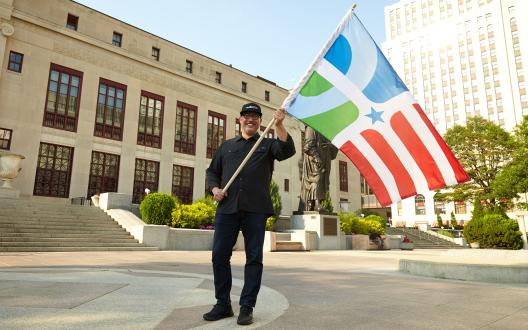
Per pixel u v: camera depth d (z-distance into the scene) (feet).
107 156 79.77
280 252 51.26
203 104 99.76
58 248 40.73
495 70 212.02
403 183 14.21
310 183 67.15
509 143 109.50
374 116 14.40
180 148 93.15
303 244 57.36
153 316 9.71
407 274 23.18
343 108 14.24
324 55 13.69
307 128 68.74
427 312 11.06
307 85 14.15
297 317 10.02
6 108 67.10
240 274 21.22
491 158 116.78
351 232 76.43
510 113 201.77
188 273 20.62
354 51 14.71
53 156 71.82
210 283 16.20
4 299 11.52
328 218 65.00
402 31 264.52
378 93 14.56
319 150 67.77
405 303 12.51
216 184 10.86
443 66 233.76
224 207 10.09
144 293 13.16
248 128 10.98
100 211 58.54
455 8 241.35
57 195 71.15
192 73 99.81
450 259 26.04
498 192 90.94
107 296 12.35
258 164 10.49
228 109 105.29
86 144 76.07
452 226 166.91
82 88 77.46
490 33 217.36
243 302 9.34
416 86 243.60
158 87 90.99
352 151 13.98
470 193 116.16
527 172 85.71
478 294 14.85
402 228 117.60
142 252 42.24
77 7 80.07
